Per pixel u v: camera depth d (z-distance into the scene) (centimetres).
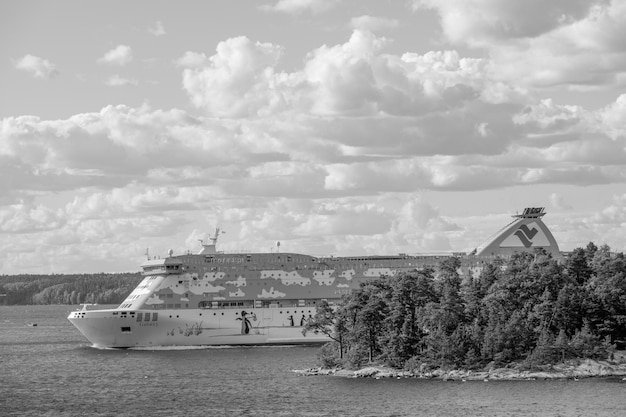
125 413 16900
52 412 17138
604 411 16038
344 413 16300
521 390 18038
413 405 16800
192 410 17000
